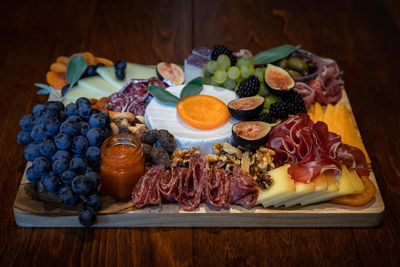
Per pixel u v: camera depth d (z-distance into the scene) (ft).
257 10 11.59
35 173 6.45
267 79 7.93
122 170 6.30
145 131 7.12
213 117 7.37
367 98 9.39
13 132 8.20
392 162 8.04
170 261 6.23
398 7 12.09
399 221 6.98
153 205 6.55
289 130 6.97
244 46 10.46
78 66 8.48
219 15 11.31
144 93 8.09
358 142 7.68
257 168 6.81
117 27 10.76
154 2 11.55
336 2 12.08
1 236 6.45
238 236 6.59
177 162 6.79
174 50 10.23
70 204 6.30
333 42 10.84
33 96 8.99
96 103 7.88
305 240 6.59
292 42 10.73
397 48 10.80
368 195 6.79
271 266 6.24
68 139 6.42
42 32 10.52
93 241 6.41
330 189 6.51
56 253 6.25
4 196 7.08
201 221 6.61
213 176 6.70
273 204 6.57
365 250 6.53
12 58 9.82
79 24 10.79
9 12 11.02
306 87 8.28
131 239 6.46
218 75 7.98
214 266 6.20
